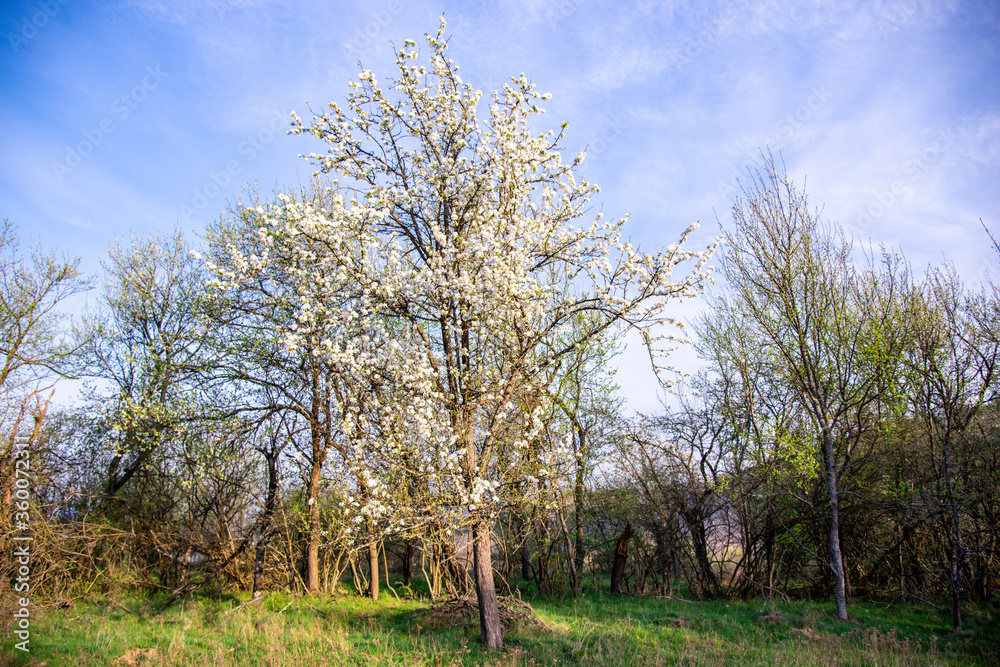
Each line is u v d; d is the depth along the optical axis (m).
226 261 18.11
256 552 17.11
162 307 20.23
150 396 17.39
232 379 17.41
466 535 12.47
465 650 10.81
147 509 18.78
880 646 11.47
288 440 17.88
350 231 11.80
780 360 18.08
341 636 11.99
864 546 18.19
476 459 12.31
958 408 14.38
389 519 11.04
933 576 16.84
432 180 12.07
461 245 11.66
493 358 13.01
